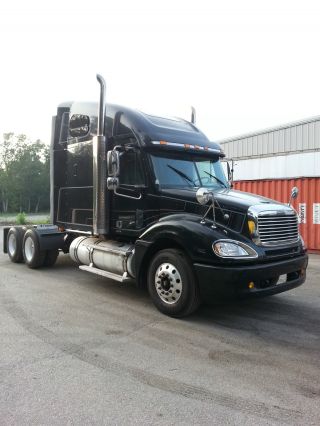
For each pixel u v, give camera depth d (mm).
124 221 7055
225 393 3775
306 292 7738
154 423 3264
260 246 5672
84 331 5383
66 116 8906
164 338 5188
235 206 5781
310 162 21344
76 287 7828
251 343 5078
